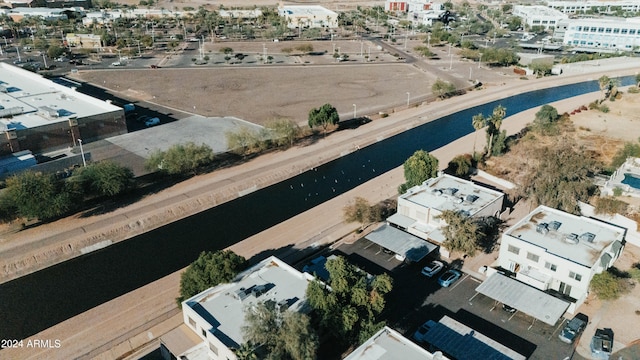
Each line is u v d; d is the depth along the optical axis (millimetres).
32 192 98938
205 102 190500
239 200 117812
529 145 140250
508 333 72188
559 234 86250
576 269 76812
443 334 69188
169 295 82750
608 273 78000
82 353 69625
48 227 101062
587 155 127375
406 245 91312
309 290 67812
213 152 136250
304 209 113688
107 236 99188
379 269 88125
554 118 161375
